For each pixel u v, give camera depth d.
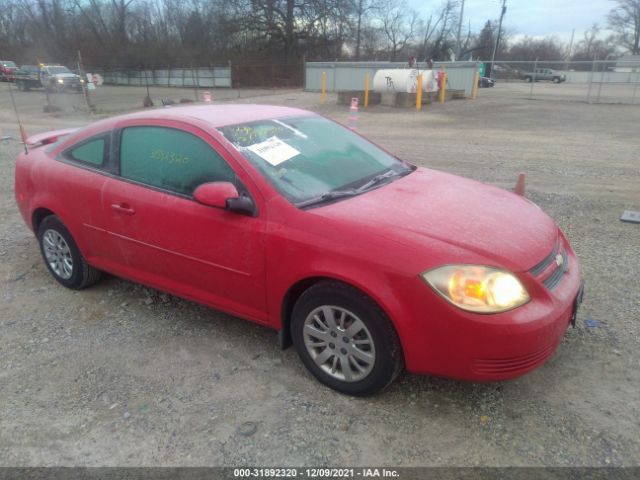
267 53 46.09
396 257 2.77
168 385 3.28
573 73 47.28
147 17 54.97
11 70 41.34
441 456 2.68
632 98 22.05
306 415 2.99
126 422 2.96
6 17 56.50
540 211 3.62
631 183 8.14
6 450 2.79
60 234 4.48
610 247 5.40
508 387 3.20
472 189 3.74
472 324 2.64
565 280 3.10
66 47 52.97
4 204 7.47
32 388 3.29
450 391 3.17
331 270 2.91
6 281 4.87
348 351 3.04
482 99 24.20
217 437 2.84
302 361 3.31
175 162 3.65
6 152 12.11
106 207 3.98
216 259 3.43
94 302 4.41
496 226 3.09
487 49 70.44
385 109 20.75
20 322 4.10
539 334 2.70
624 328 3.80
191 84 41.44
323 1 44.91
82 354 3.64
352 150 4.04
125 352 3.65
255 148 3.49
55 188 4.37
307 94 30.31
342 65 30.34
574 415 2.95
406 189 3.58
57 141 4.79
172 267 3.74
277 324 3.35
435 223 3.03
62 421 2.99
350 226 2.95
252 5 45.19
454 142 12.69
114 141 4.03
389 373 2.92
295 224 3.08
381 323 2.84
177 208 3.55
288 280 3.11
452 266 2.70
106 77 45.09
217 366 3.47
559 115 17.64
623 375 3.29
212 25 48.53
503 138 13.20
